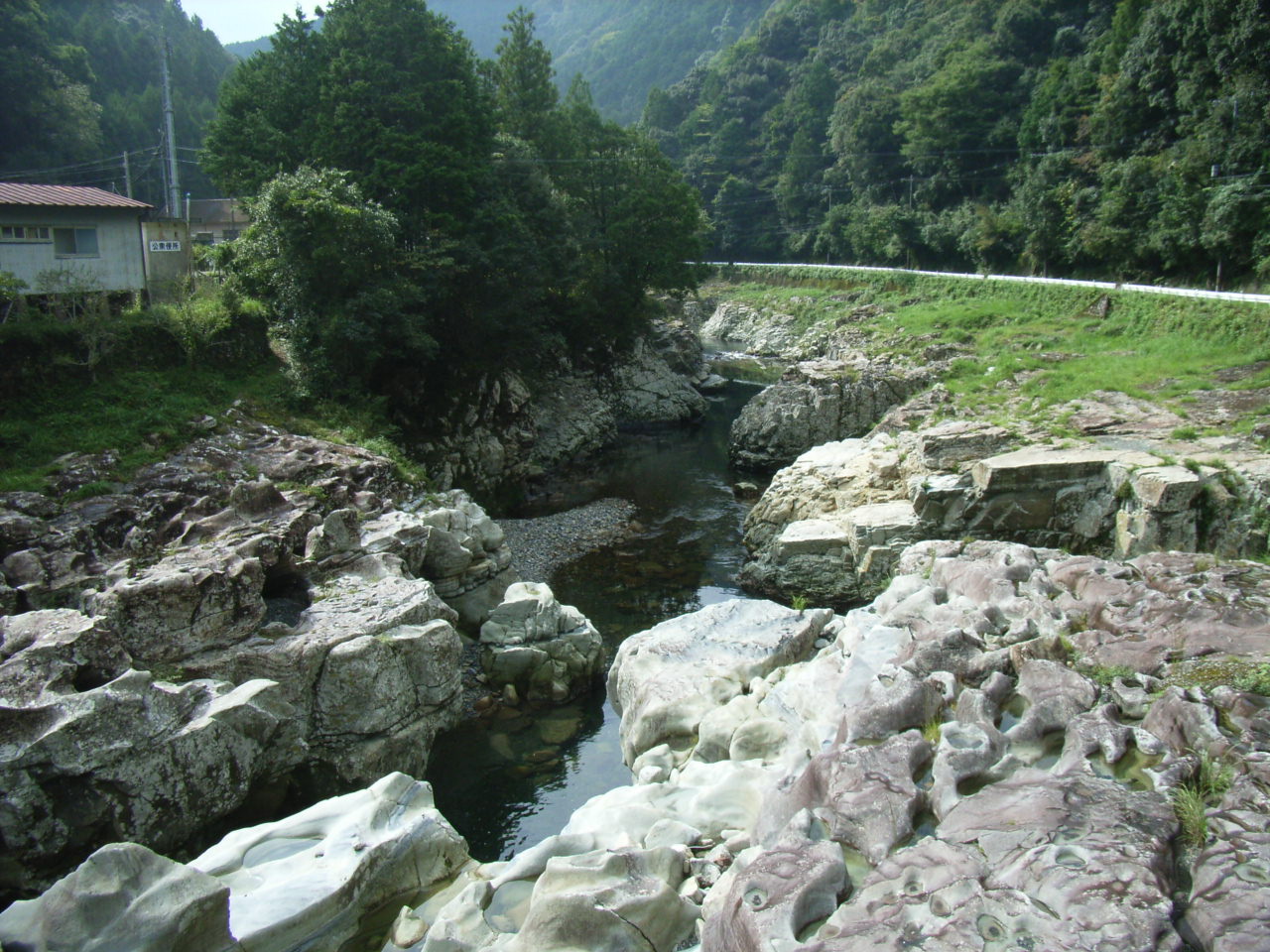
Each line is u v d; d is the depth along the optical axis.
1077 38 74.56
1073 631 11.18
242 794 13.25
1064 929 6.01
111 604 14.27
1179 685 9.16
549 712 18.52
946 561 13.82
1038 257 63.72
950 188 77.69
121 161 60.69
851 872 7.41
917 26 101.06
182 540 17.61
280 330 28.75
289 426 25.17
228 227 48.25
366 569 18.36
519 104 49.41
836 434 39.72
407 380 32.84
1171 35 52.47
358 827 9.45
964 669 10.31
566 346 43.06
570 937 7.59
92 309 24.94
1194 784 7.64
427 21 34.22
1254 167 45.50
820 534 25.05
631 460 42.06
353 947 8.60
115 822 11.87
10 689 11.77
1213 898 6.14
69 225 26.66
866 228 81.50
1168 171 50.66
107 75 74.69
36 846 11.40
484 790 15.80
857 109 88.12
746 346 79.44
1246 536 19.91
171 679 14.27
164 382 24.59
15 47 53.59
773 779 10.06
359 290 28.47
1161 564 12.40
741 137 106.88
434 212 32.97
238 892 8.57
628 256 48.34
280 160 33.28
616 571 27.05
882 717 9.32
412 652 15.95
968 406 31.67
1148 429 25.72
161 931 7.25
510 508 33.97
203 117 75.12
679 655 14.09
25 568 15.75
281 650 15.00
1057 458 22.92
